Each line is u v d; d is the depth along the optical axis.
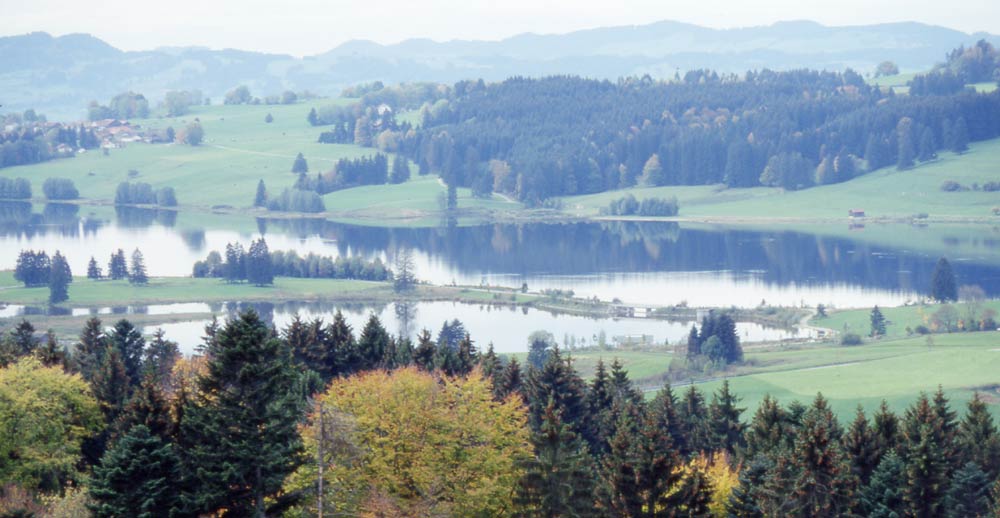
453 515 113.62
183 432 113.19
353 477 109.00
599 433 170.12
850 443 147.38
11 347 174.12
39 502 116.38
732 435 173.62
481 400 126.19
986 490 136.75
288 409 102.56
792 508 123.38
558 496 115.19
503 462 118.38
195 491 102.38
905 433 150.12
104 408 142.75
